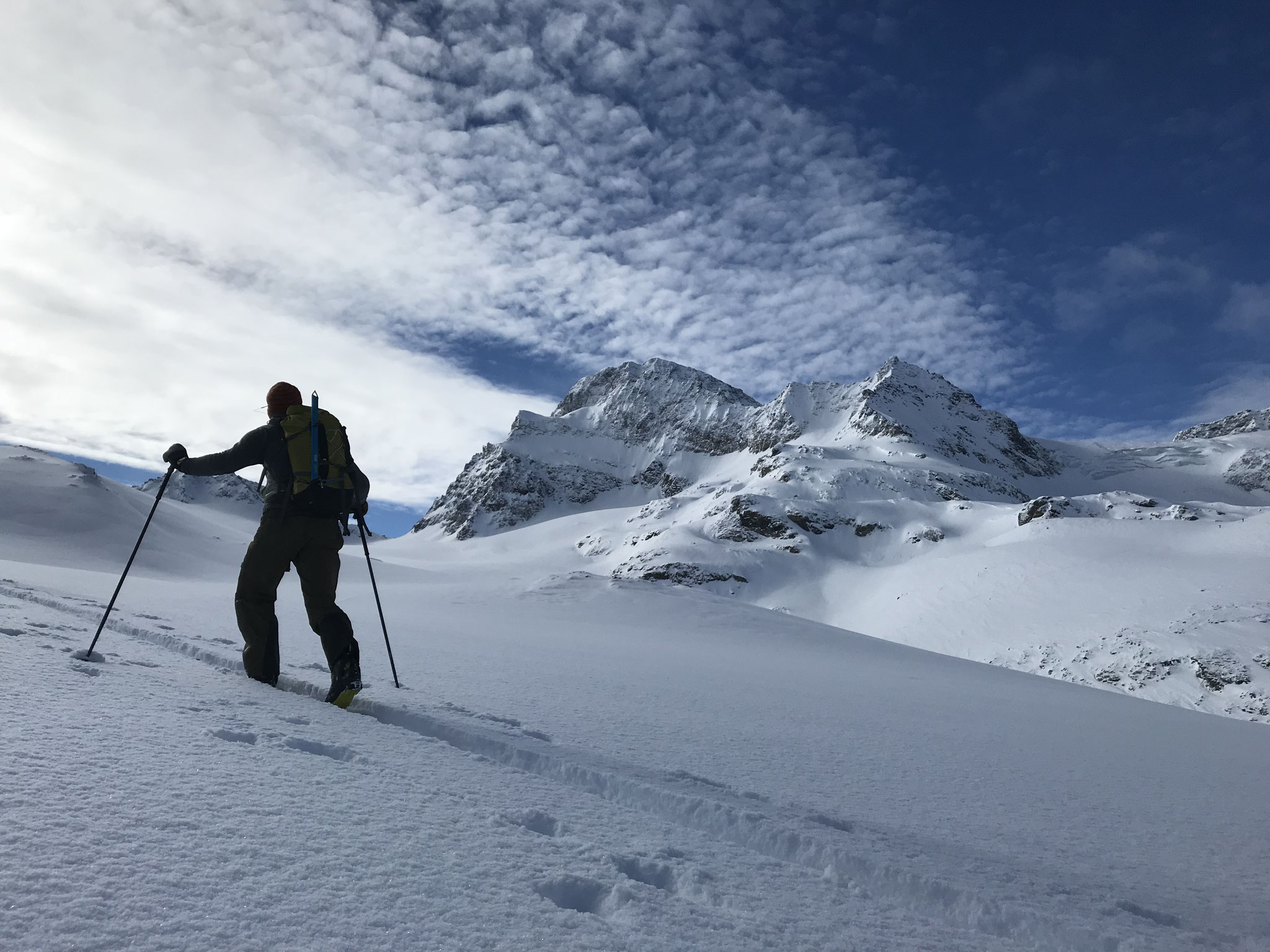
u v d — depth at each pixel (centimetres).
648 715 435
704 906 149
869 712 640
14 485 6047
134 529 6088
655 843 182
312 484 360
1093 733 691
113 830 134
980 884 190
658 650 1323
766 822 214
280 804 164
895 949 143
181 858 128
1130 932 171
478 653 773
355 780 192
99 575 2016
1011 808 309
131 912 107
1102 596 5231
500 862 150
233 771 181
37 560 4941
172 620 624
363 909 121
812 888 170
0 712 197
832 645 1945
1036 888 196
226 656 403
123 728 202
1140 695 3938
